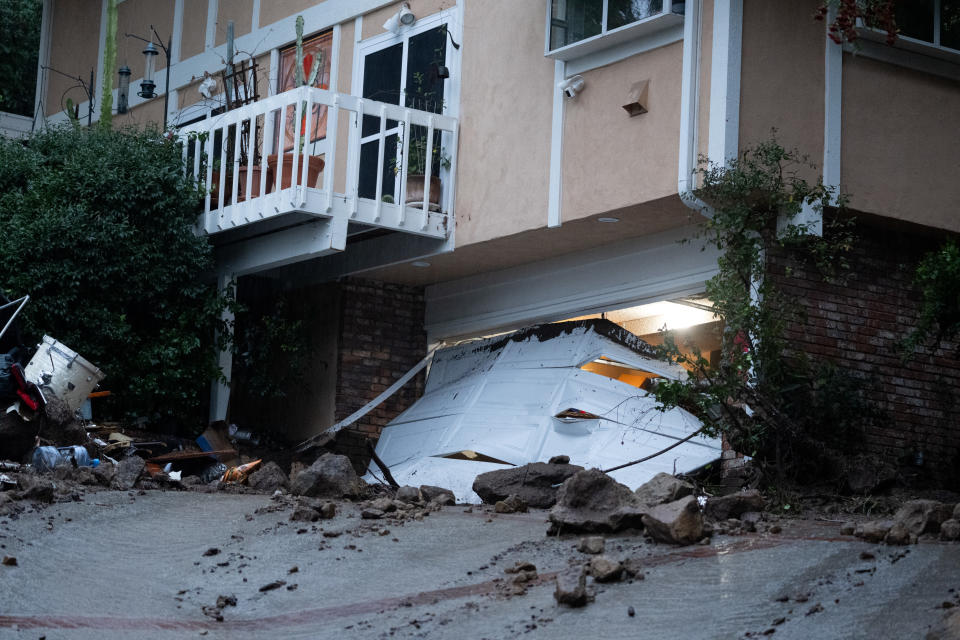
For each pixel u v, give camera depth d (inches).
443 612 266.2
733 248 456.4
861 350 494.3
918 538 303.9
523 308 597.9
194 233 616.4
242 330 674.2
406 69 613.3
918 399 506.6
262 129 661.9
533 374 562.9
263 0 701.3
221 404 618.8
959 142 513.7
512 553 319.3
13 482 406.0
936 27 502.6
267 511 388.8
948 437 511.8
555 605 261.9
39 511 373.4
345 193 620.7
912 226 504.4
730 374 434.0
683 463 488.1
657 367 538.0
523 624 250.5
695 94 475.2
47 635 251.6
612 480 341.7
